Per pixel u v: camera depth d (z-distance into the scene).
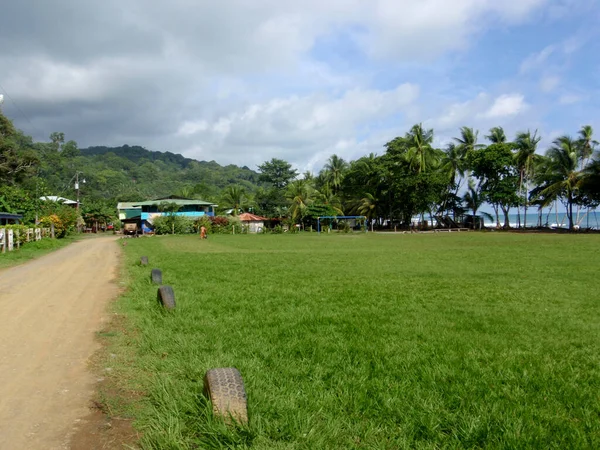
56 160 103.31
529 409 4.16
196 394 4.31
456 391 4.59
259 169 109.12
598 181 52.09
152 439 3.60
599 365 5.57
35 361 5.57
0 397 4.48
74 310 8.62
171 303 8.64
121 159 162.25
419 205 67.00
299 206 72.50
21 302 9.44
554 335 7.10
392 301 9.95
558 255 23.09
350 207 79.19
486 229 68.88
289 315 8.25
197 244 35.75
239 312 8.52
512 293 11.21
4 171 45.94
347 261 20.19
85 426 3.90
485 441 3.59
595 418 4.05
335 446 3.54
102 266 16.80
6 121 44.84
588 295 10.97
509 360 5.68
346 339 6.67
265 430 3.71
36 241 27.64
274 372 5.11
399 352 5.96
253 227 72.31
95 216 74.19
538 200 64.69
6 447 3.53
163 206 65.44
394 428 3.84
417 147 65.38
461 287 12.17
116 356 5.77
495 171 64.88
